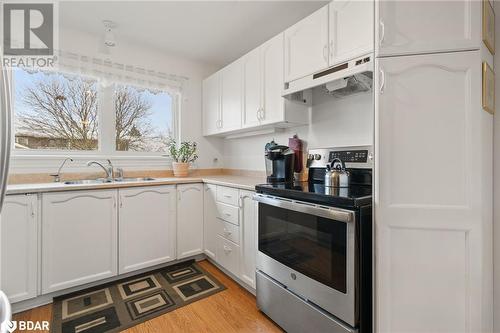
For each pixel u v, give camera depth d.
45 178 2.29
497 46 1.28
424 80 1.13
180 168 2.97
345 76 1.57
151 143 3.01
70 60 2.41
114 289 2.11
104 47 2.46
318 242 1.42
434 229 1.13
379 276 1.20
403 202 1.17
